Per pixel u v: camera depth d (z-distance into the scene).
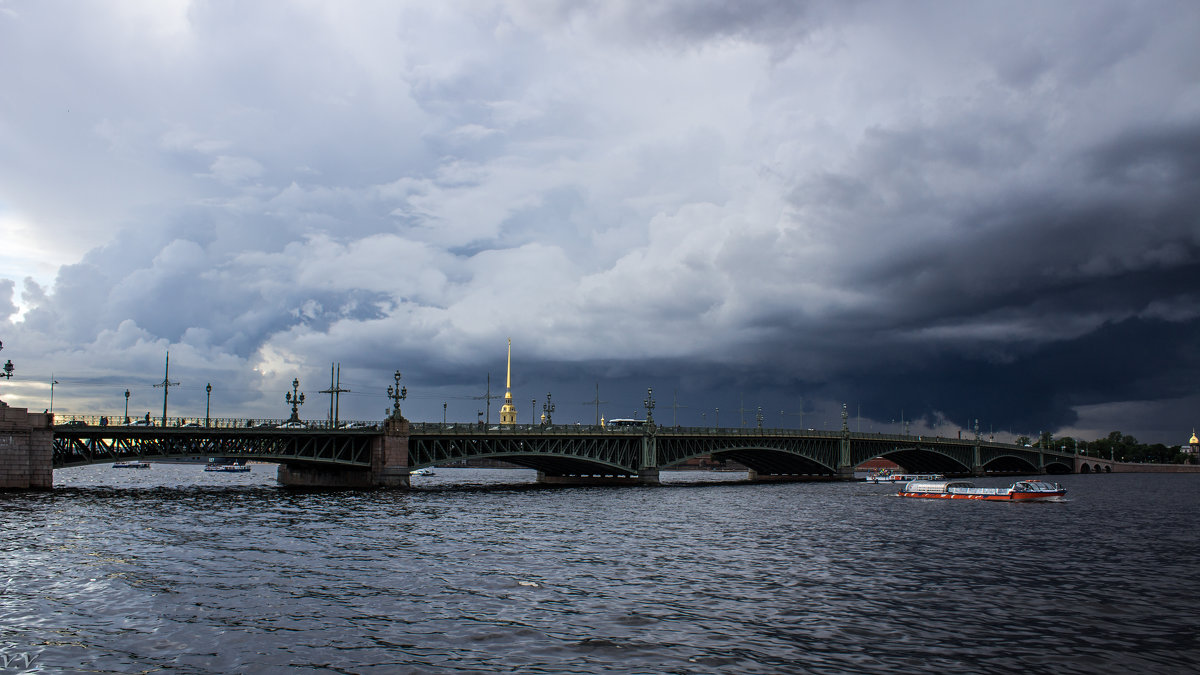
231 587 46.56
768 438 198.62
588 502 116.75
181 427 113.44
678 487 170.62
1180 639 38.06
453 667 32.75
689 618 40.97
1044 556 63.91
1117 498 148.50
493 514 93.19
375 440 132.75
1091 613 43.06
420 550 61.75
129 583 47.06
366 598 44.38
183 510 89.62
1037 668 33.62
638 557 60.59
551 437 153.88
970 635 38.44
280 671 31.94
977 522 93.44
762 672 32.62
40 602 42.12
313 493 120.94
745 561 59.47
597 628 38.75
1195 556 64.25
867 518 97.19
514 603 43.72
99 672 31.48
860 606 44.22
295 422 131.50
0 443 104.19
